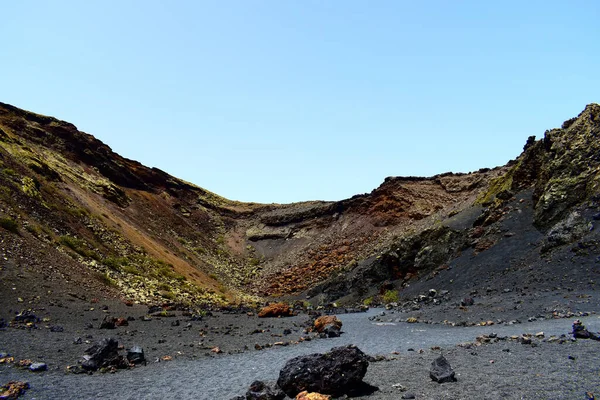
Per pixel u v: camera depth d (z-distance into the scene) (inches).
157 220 3063.5
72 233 1630.2
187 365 588.7
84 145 3142.2
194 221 3661.4
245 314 1411.2
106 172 3181.6
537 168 1855.3
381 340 766.5
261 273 2999.5
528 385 358.3
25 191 1624.0
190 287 1902.1
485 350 543.8
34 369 512.1
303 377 395.5
